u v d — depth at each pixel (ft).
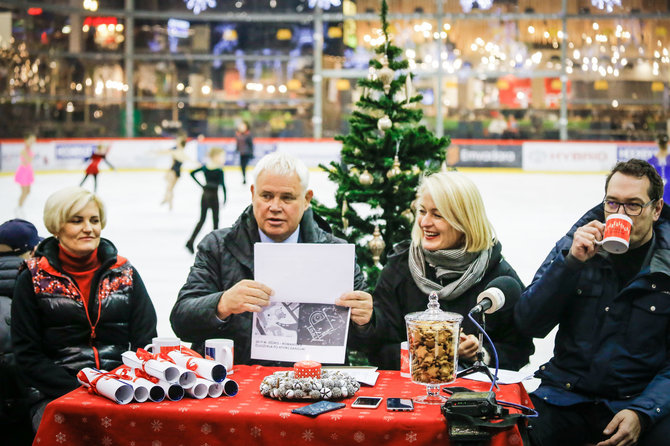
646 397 9.21
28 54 78.95
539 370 10.62
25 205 50.96
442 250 10.19
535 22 83.56
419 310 10.59
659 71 82.94
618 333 9.91
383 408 7.55
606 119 84.12
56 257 10.69
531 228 41.47
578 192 57.77
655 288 9.75
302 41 86.48
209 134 87.76
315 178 68.18
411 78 15.43
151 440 7.49
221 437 7.39
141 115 86.84
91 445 7.58
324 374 8.18
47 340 10.52
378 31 15.14
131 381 7.78
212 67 86.99
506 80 84.74
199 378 7.93
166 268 30.86
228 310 9.16
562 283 9.78
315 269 8.85
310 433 7.25
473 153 73.92
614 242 8.88
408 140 14.73
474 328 10.27
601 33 83.10
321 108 87.25
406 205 14.82
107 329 10.71
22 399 10.89
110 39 84.84
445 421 7.14
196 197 57.67
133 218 46.55
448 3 84.58
